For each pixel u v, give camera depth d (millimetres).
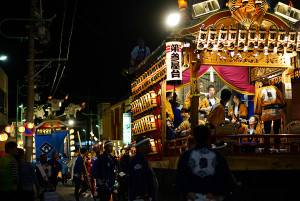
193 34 11258
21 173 8625
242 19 11086
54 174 13281
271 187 9688
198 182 5262
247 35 10859
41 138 32000
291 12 11961
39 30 18156
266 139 9727
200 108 13992
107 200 10531
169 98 13633
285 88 11953
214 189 5246
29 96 18219
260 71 13930
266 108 11961
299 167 9609
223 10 11391
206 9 11289
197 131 5500
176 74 11047
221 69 14289
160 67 12672
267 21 11688
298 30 11578
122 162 13344
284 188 9719
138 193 6023
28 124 17922
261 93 12180
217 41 10797
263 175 9719
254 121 13586
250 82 14602
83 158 14766
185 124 12305
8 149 8008
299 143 9742
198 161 5324
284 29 11438
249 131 14703
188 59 11367
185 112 13883
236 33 10859
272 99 11891
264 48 11445
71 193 18781
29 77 18312
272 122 12461
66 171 25703
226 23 11422
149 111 14766
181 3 11641
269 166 9516
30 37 18156
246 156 9492
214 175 5301
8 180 7801
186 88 15961
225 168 5355
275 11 11906
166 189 12211
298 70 12188
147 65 15055
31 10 17891
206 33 10586
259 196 9609
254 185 9672
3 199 7750
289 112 11875
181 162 5406
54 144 32375
